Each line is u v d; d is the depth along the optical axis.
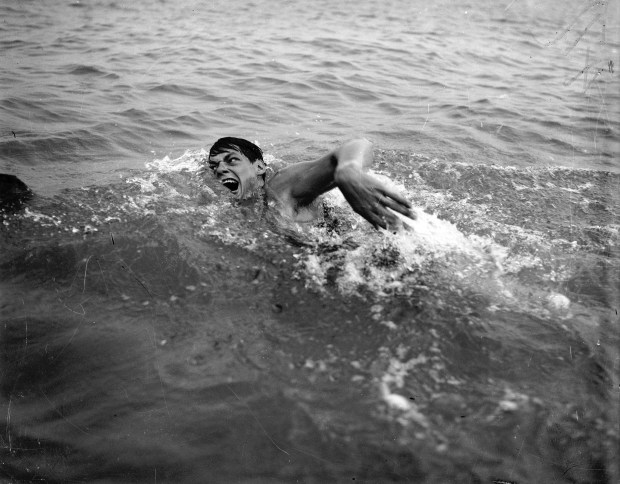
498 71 7.53
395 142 5.04
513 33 9.57
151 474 1.93
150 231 3.24
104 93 5.97
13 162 4.24
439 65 7.70
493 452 2.01
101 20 9.48
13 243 3.14
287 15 10.50
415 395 2.20
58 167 4.22
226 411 2.14
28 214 3.43
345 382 2.25
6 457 2.00
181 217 3.41
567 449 2.02
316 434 2.06
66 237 3.20
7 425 2.11
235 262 2.99
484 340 2.44
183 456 1.99
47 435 2.08
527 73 7.43
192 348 2.43
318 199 3.64
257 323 2.56
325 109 5.94
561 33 9.47
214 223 3.36
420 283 2.81
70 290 2.80
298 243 3.20
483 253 3.11
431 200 3.81
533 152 4.90
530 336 2.47
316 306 2.65
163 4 10.84
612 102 6.22
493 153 4.84
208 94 6.18
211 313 2.63
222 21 9.80
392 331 2.48
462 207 3.71
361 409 2.14
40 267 2.96
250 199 3.61
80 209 3.50
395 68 7.46
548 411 2.14
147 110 5.54
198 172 4.06
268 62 7.43
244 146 3.64
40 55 7.29
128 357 2.40
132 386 2.26
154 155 4.61
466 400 2.18
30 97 5.64
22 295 2.77
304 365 2.33
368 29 9.69
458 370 2.31
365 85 6.72
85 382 2.29
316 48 8.23
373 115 5.80
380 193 2.99
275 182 3.55
